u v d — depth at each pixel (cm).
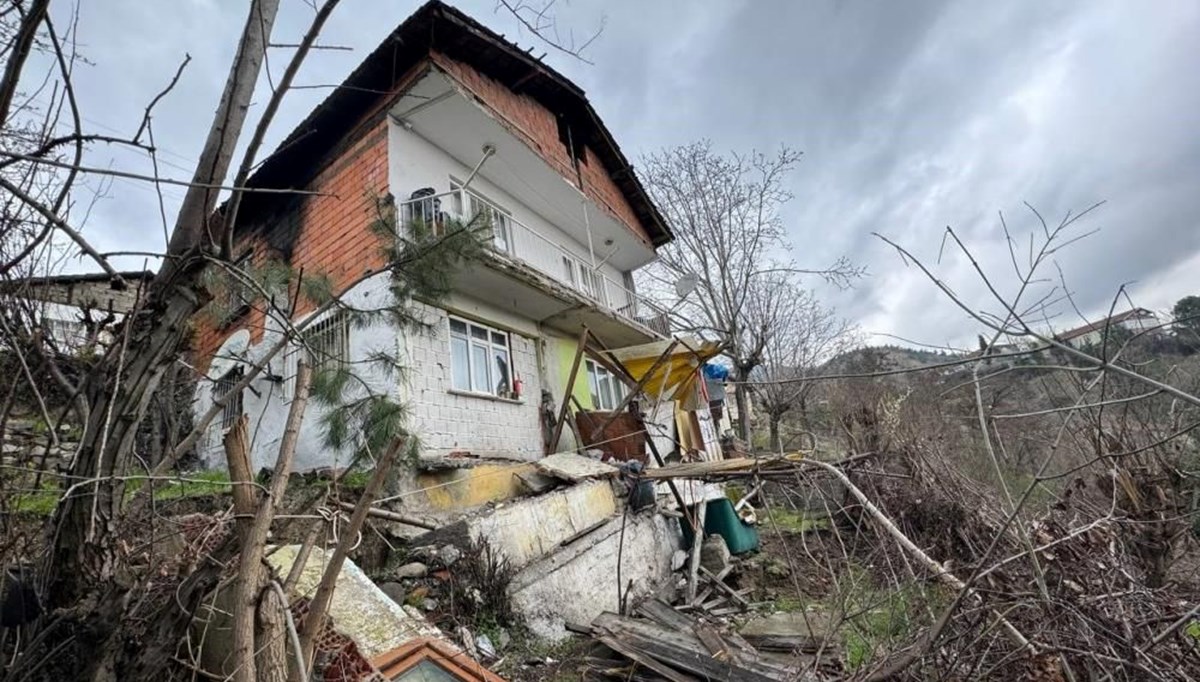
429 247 379
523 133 1041
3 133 183
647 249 1543
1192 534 398
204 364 719
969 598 295
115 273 171
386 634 304
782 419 1736
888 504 561
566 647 520
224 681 186
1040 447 430
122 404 196
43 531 228
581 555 654
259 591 175
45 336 219
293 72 192
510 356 956
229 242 205
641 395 1215
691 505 973
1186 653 270
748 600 756
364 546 521
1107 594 294
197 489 525
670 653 450
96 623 181
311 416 744
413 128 916
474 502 689
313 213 922
